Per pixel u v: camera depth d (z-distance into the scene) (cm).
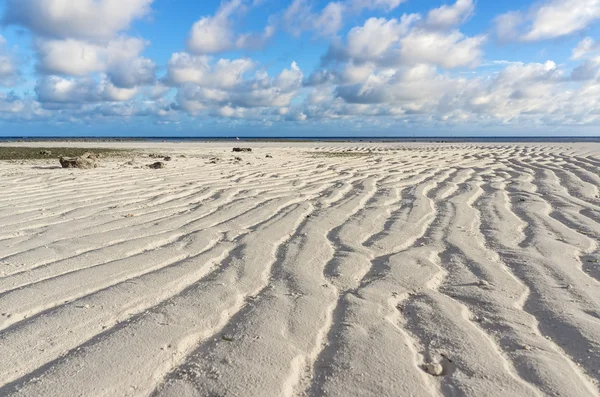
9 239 405
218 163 1252
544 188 725
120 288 283
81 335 222
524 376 186
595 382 182
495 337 222
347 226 462
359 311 250
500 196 651
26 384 180
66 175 891
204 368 192
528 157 1441
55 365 194
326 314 249
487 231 442
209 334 227
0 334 224
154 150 2081
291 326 233
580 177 850
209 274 319
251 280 304
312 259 351
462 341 216
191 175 927
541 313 248
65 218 498
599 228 443
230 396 173
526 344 212
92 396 173
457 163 1242
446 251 375
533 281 297
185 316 244
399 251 377
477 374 187
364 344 212
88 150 1953
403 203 603
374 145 3009
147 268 327
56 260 343
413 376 186
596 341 212
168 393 175
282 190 725
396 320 243
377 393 175
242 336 221
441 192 695
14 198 621
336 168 1105
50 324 233
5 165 1118
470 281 300
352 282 302
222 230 448
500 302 263
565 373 186
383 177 902
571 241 397
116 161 1283
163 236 419
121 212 536
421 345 215
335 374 188
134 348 208
